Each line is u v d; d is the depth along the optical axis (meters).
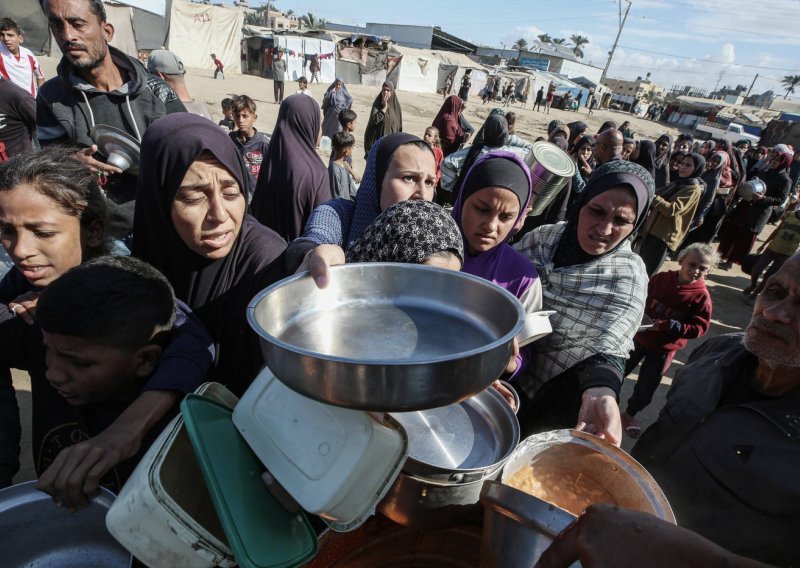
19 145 3.14
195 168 1.15
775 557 1.06
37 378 1.16
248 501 0.76
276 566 0.72
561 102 32.84
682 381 1.38
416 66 28.67
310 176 2.64
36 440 1.18
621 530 0.52
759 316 1.10
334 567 0.91
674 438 1.30
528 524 0.68
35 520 0.92
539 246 1.87
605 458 0.95
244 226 1.40
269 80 22.48
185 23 21.06
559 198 3.69
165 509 0.68
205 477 0.72
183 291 1.37
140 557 0.71
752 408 1.13
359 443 0.70
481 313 0.76
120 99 2.31
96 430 1.10
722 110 39.12
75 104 2.26
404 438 0.73
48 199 1.09
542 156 2.56
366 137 7.11
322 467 0.72
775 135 23.53
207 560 0.71
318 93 20.27
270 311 0.71
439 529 0.84
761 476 1.05
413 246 1.02
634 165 1.59
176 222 1.21
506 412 0.94
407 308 0.82
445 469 0.74
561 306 1.66
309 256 0.93
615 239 1.59
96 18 2.12
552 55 48.62
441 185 4.42
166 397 0.95
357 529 0.92
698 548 0.48
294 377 0.56
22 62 4.61
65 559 0.95
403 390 0.53
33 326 1.13
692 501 1.18
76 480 0.79
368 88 25.61
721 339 1.39
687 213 4.27
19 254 1.10
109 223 1.34
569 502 0.98
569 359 1.58
